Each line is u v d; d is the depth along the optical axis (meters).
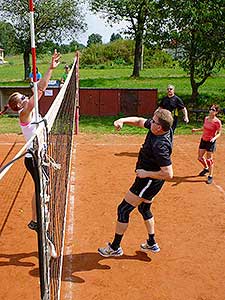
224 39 15.05
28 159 2.98
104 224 6.50
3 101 16.23
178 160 10.40
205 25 14.60
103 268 5.23
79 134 13.35
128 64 42.50
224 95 20.69
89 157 10.50
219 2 14.48
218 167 9.86
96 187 8.22
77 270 5.16
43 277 3.07
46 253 3.21
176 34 15.33
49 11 28.94
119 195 7.78
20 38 29.47
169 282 4.97
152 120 4.93
